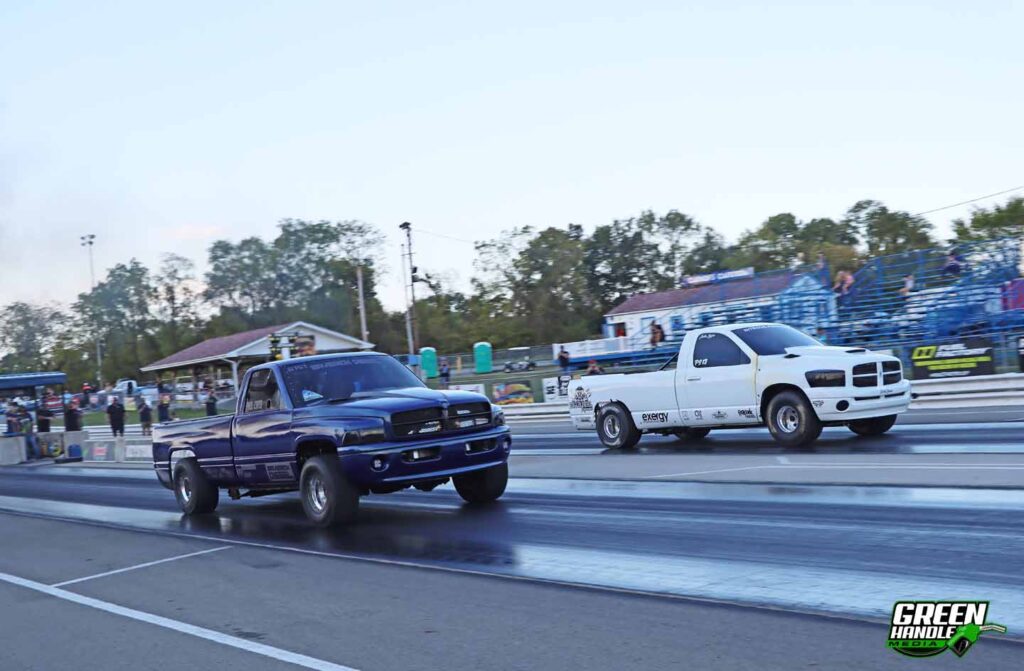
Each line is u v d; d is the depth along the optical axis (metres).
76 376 101.12
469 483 11.12
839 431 16.03
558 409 30.92
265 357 58.09
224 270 91.38
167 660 5.71
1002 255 29.42
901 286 31.08
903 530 7.40
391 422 9.70
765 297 33.84
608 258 94.19
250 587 7.57
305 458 10.57
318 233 90.50
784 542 7.38
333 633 5.96
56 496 18.05
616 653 5.06
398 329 91.69
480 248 91.00
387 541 9.12
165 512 13.48
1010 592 5.54
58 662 5.94
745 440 15.91
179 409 53.50
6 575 9.22
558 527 8.97
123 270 95.19
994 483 9.05
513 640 5.46
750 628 5.28
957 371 23.11
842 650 4.80
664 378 15.60
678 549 7.50
